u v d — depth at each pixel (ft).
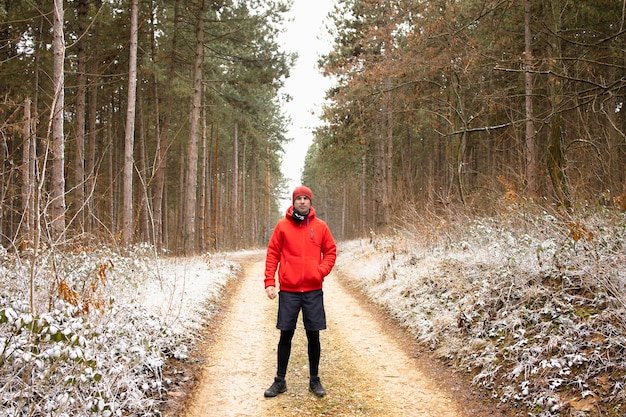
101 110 70.33
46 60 47.26
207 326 23.27
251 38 55.47
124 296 18.79
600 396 11.88
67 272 15.69
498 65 33.06
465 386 15.23
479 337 17.72
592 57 30.73
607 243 17.38
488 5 34.27
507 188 28.84
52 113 10.98
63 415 10.03
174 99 65.05
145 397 13.33
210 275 35.99
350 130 50.24
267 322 24.89
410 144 85.46
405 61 39.55
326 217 212.64
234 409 13.82
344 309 28.50
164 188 79.20
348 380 16.25
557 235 20.25
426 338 20.16
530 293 17.65
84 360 9.57
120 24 50.49
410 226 39.34
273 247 15.19
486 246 24.08
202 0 50.78
